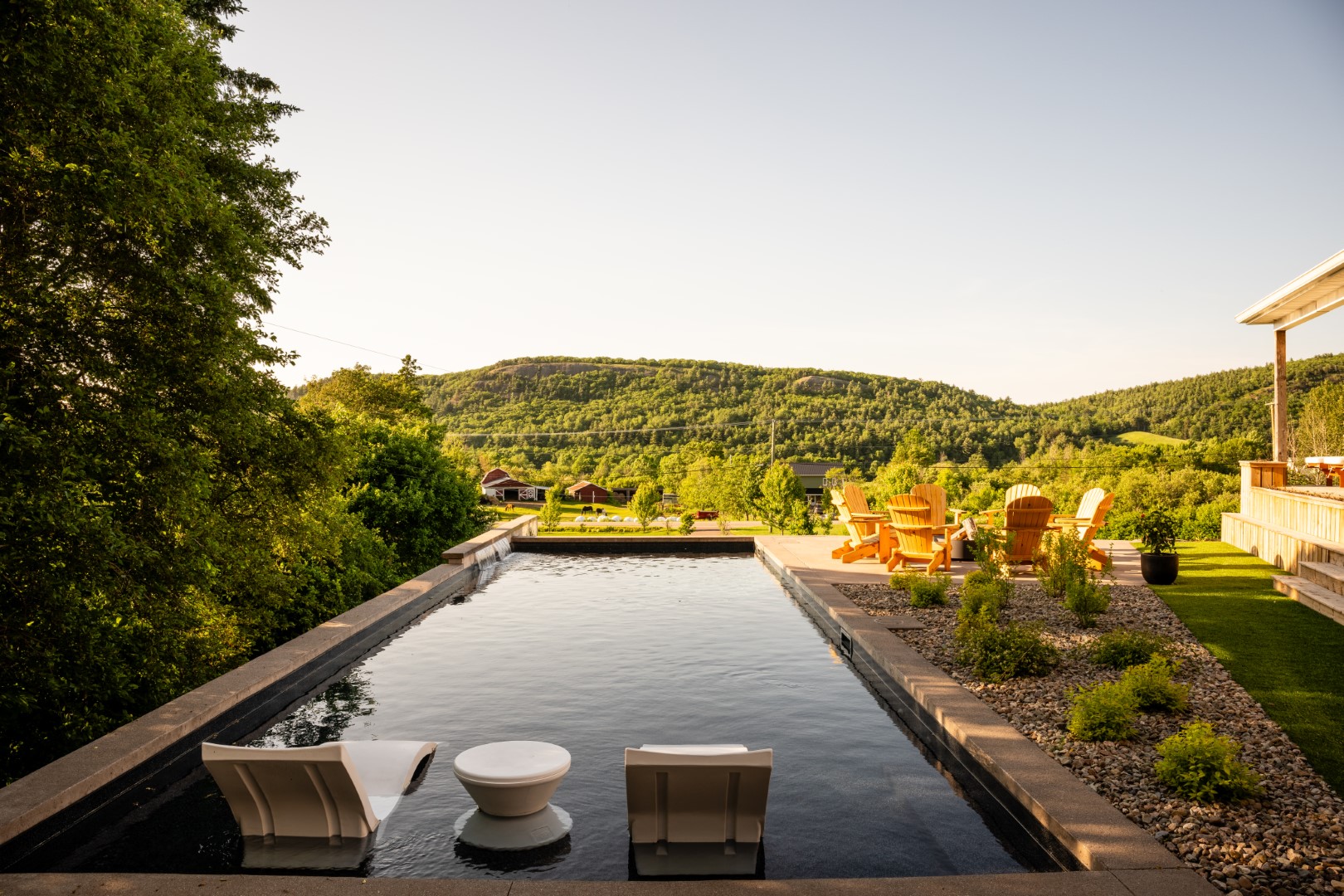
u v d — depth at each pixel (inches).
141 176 289.3
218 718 216.7
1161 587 399.5
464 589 480.4
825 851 149.2
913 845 152.3
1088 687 233.8
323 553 510.3
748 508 2058.3
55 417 293.9
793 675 280.2
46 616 285.6
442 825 159.8
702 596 456.8
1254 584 403.5
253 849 150.9
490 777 157.5
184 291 327.9
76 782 161.5
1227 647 275.7
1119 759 175.8
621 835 155.6
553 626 366.9
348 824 153.9
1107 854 128.9
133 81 305.4
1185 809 149.6
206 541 367.9
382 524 720.3
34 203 290.8
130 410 319.3
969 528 520.4
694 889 120.0
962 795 176.4
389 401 1755.7
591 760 197.2
